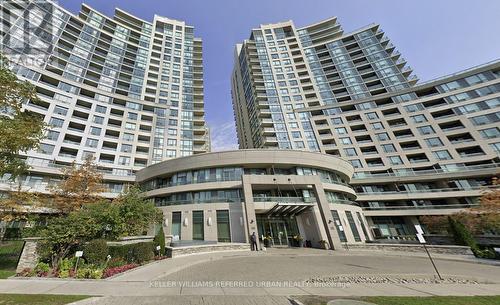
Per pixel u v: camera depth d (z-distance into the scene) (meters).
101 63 59.69
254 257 19.08
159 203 34.41
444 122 50.81
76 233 12.66
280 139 59.00
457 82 53.53
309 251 23.78
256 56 78.06
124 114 53.00
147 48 70.31
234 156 33.09
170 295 7.60
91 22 65.12
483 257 19.47
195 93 66.81
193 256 19.05
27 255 11.86
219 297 7.35
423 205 44.44
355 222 34.12
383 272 12.21
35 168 37.75
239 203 30.03
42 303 6.30
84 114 49.09
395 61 68.06
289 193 33.16
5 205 15.06
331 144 56.91
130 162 48.09
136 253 15.28
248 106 77.25
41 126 12.28
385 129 54.97
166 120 57.94
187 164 34.12
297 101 66.75
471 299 7.09
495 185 39.47
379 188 49.56
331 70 72.19
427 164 48.22
